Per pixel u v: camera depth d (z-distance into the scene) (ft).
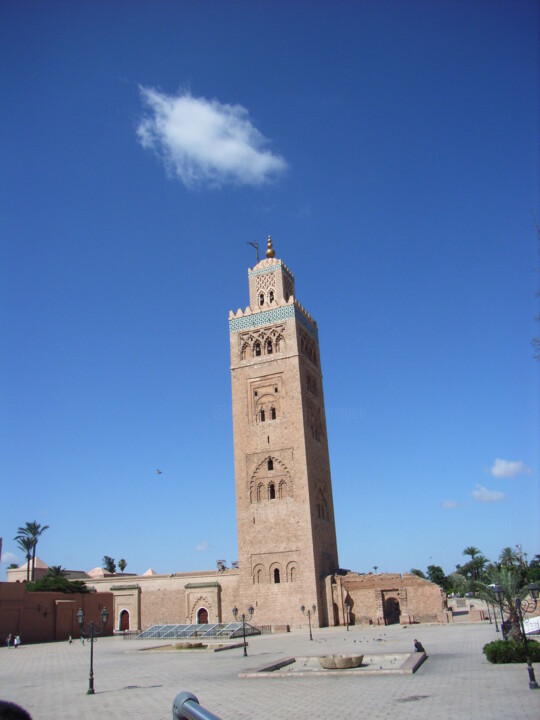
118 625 253.44
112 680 109.60
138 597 253.24
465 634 160.15
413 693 77.10
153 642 203.72
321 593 226.99
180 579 248.73
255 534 239.30
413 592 215.72
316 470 253.03
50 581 269.44
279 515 238.27
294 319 260.42
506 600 110.63
